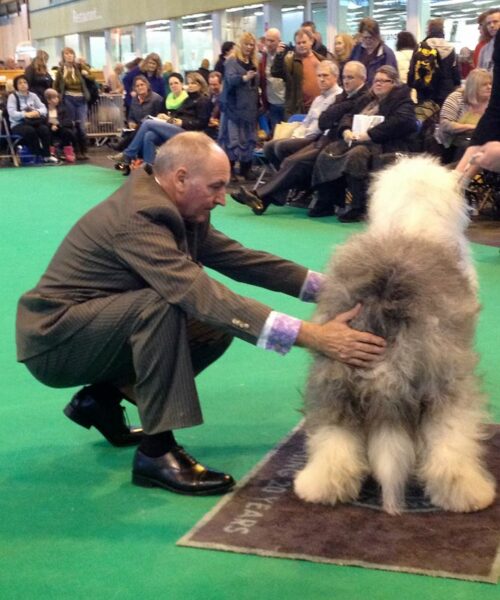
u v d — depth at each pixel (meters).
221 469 2.72
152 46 22.92
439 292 2.24
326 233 6.95
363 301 2.24
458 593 1.97
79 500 2.54
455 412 2.30
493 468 2.63
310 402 2.40
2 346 4.14
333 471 2.36
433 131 8.26
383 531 2.26
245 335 2.37
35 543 2.28
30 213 8.59
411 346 2.18
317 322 2.37
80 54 27.16
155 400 2.48
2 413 3.29
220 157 2.52
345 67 7.81
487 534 2.22
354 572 2.07
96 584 2.06
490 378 3.47
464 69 10.70
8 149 14.03
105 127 16.50
